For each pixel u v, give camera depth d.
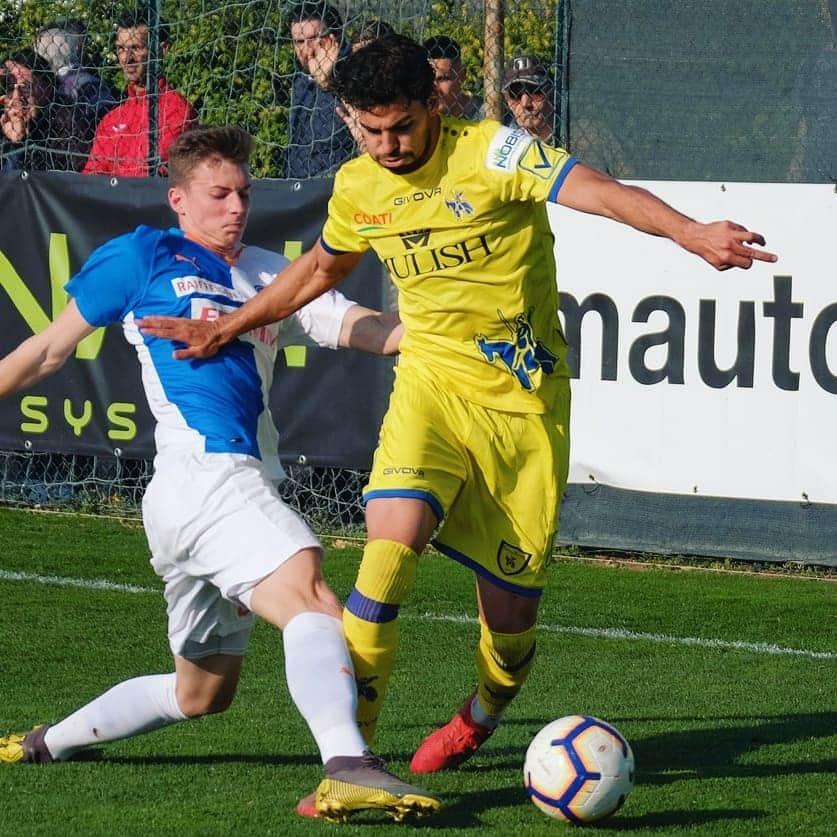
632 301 26.95
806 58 26.36
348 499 30.92
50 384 31.23
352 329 15.37
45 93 33.81
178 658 14.27
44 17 34.75
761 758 16.31
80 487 32.84
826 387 26.11
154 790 14.70
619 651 21.83
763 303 26.28
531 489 14.96
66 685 19.34
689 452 26.95
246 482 13.62
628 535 28.03
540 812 14.16
